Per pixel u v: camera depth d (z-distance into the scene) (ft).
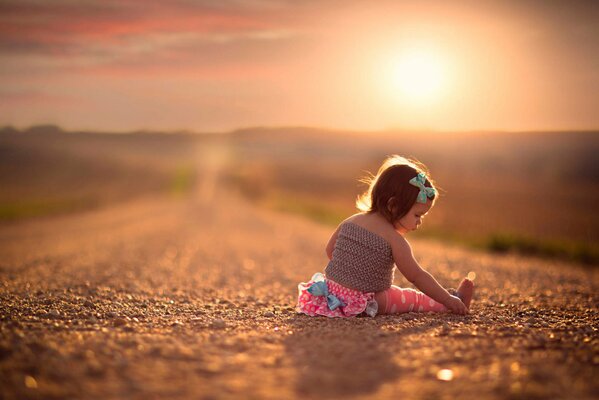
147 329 12.14
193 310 15.65
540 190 158.61
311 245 48.88
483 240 54.03
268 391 8.07
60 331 11.48
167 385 8.19
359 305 14.17
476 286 23.07
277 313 15.25
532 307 16.85
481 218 83.30
